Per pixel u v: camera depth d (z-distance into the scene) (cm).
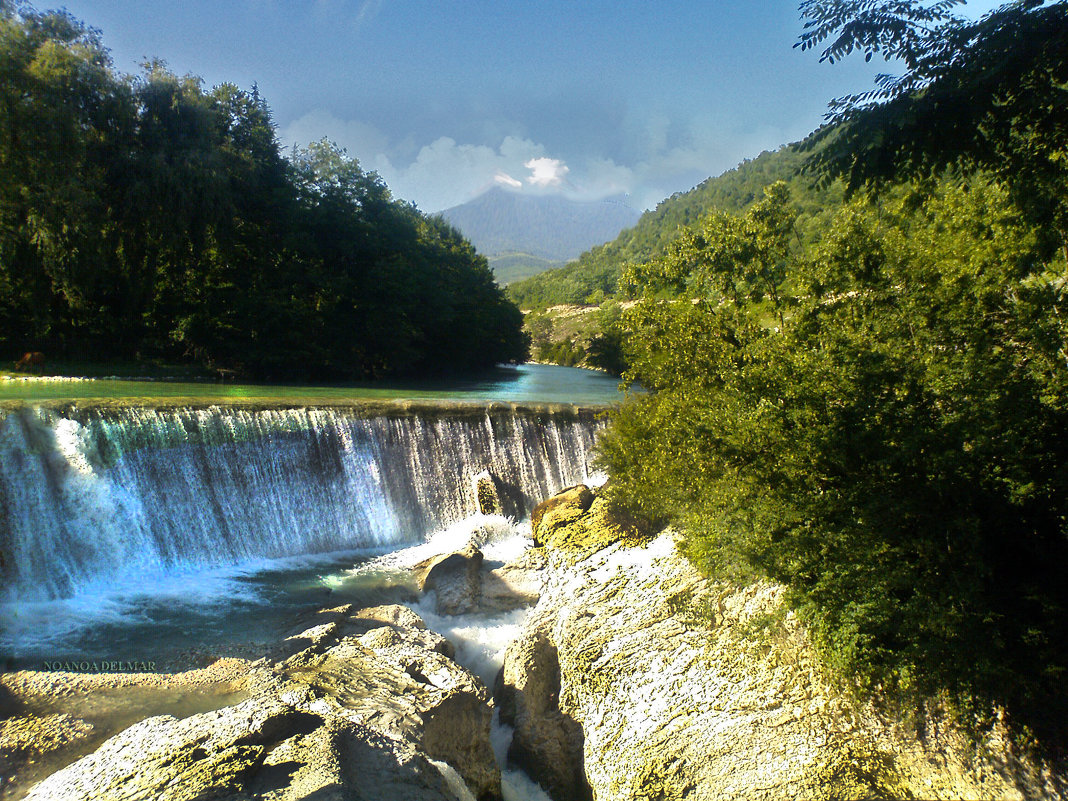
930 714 971
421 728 1099
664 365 1795
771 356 1318
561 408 2950
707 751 1144
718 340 1694
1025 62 914
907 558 1047
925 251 1423
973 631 928
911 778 967
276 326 4591
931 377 1064
